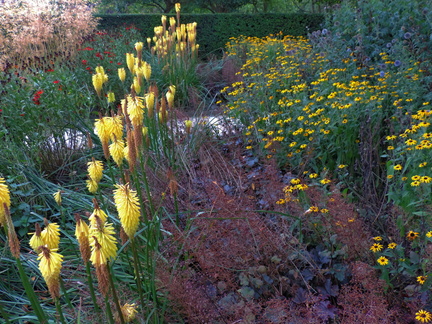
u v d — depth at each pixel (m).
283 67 6.21
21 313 2.52
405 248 2.81
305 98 4.66
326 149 4.18
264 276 2.61
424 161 3.20
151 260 2.57
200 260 2.54
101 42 9.23
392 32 7.17
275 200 3.26
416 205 2.97
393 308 2.32
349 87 4.93
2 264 2.90
